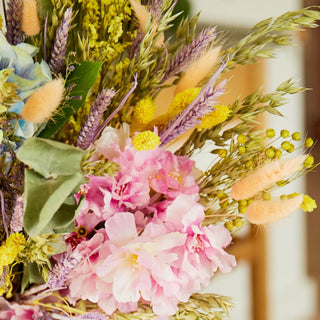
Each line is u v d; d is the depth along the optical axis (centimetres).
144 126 73
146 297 71
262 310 120
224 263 73
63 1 71
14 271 72
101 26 75
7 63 68
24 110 66
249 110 75
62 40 69
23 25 70
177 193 73
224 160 76
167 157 73
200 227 71
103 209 71
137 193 72
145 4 77
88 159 68
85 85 71
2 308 72
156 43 73
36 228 64
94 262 70
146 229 70
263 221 72
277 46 124
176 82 76
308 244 142
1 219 70
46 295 72
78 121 75
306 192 138
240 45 75
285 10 127
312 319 142
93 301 71
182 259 71
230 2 118
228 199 75
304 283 144
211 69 75
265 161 73
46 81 69
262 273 118
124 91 74
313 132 139
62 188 64
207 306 74
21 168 69
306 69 135
